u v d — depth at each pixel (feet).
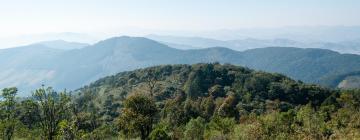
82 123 235.61
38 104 171.53
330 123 313.32
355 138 245.04
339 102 625.41
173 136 332.19
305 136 248.73
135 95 299.79
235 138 269.64
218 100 629.10
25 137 197.26
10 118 180.04
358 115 340.80
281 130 257.75
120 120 302.25
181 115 464.24
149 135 294.25
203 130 334.24
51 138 169.48
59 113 173.99
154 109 305.73
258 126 263.29
